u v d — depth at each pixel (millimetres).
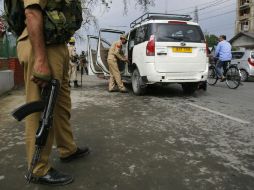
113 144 4438
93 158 3873
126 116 6246
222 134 4969
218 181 3268
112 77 10148
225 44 11734
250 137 4816
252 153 4105
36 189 3084
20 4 2924
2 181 3271
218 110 6867
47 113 2719
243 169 3578
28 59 2924
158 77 8320
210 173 3461
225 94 9602
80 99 8469
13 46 12156
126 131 5125
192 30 8570
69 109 3580
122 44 10055
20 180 3287
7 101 8320
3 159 3896
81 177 3338
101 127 5379
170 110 6836
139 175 3396
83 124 5590
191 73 8500
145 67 8484
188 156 3973
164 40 8289
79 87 11758
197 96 9094
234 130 5207
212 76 12602
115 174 3418
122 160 3820
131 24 10273
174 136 4848
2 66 10273
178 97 8836
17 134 5020
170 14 9109
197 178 3334
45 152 3088
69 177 3215
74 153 3768
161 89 10672
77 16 3111
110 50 9906
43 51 2779
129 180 3277
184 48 8383
